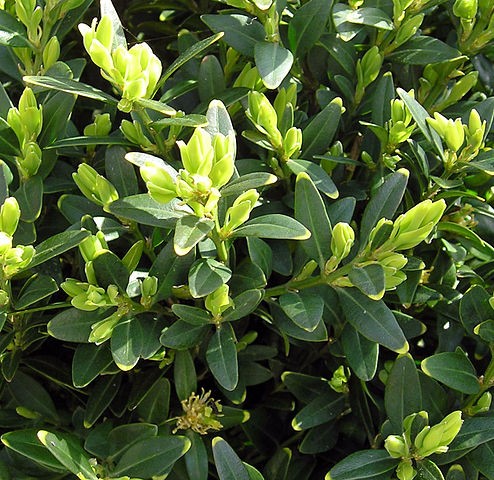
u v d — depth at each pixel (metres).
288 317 0.31
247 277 0.30
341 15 0.33
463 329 0.33
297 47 0.34
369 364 0.30
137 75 0.28
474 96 0.37
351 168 0.35
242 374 0.33
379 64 0.34
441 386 0.31
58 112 0.31
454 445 0.29
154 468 0.29
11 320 0.30
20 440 0.29
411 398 0.29
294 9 0.35
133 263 0.30
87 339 0.29
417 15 0.34
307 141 0.32
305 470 0.34
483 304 0.31
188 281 0.28
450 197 0.32
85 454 0.30
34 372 0.36
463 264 0.35
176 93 0.33
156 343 0.29
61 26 0.34
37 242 0.33
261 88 0.34
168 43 0.42
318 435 0.33
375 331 0.28
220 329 0.29
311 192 0.29
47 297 0.31
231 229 0.28
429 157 0.33
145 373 0.32
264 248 0.30
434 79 0.36
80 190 0.32
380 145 0.33
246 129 0.34
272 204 0.32
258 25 0.33
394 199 0.29
